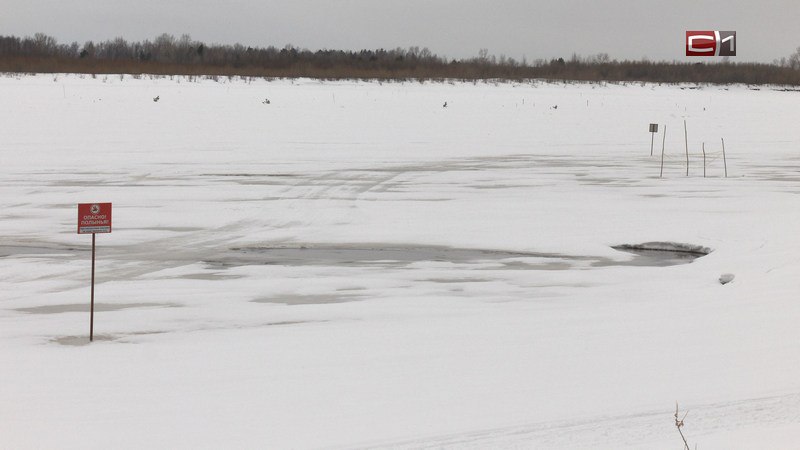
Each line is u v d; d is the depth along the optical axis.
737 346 8.85
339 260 15.98
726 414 6.58
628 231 18.77
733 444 5.71
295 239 18.02
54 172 27.88
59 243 17.45
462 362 8.59
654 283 13.70
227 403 7.30
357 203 22.69
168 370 8.54
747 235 17.61
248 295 13.03
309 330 10.53
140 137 38.06
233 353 9.26
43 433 6.55
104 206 10.45
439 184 26.38
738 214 20.84
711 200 23.31
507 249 17.08
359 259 16.08
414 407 7.07
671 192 25.02
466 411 6.93
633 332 9.75
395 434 6.38
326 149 35.50
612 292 13.03
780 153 37.88
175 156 32.41
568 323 10.45
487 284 13.88
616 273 14.71
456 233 18.67
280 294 13.15
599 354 8.76
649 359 8.46
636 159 34.62
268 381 8.02
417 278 14.40
